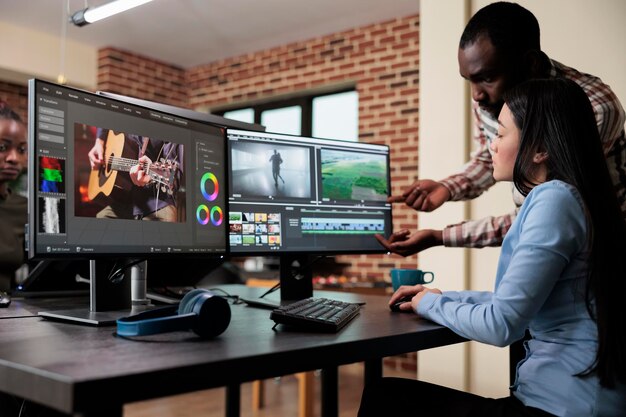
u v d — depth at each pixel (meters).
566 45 2.51
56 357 0.88
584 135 1.21
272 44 6.39
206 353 0.93
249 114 6.94
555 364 1.16
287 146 1.84
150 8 5.42
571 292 1.17
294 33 6.05
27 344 1.01
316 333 1.18
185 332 1.16
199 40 6.27
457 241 1.87
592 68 2.45
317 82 6.12
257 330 1.21
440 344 1.30
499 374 2.65
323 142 1.91
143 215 1.38
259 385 3.66
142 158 1.39
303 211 1.85
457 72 2.84
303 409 3.33
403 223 5.40
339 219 1.92
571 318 1.17
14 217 2.41
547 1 2.56
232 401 2.07
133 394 0.77
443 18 2.89
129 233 1.34
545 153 1.25
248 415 3.51
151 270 1.93
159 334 1.13
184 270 2.01
